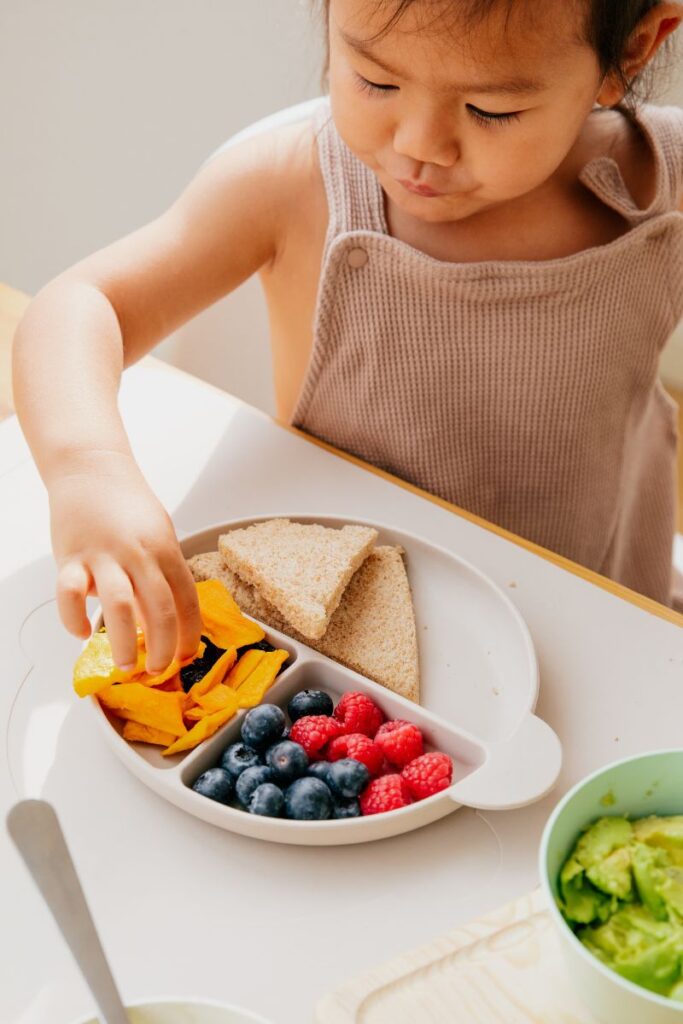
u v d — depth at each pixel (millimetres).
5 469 755
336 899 576
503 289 809
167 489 752
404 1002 536
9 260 1337
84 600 622
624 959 520
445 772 599
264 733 610
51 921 562
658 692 660
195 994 545
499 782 587
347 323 833
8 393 801
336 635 669
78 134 1182
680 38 847
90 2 1079
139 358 817
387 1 645
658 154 824
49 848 511
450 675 665
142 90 1114
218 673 633
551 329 830
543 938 555
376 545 717
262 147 850
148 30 1069
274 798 588
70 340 732
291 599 656
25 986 545
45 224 1279
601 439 888
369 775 601
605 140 850
